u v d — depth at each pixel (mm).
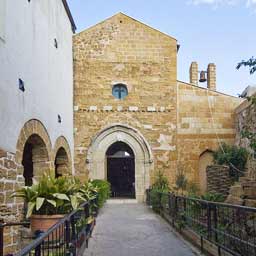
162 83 21344
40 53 13055
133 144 20891
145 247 9305
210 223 8203
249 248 6398
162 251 8828
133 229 12133
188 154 21031
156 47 21562
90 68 21156
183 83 21453
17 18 10477
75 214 7141
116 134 20891
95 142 20719
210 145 21094
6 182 9180
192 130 21172
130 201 20656
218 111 21375
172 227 12477
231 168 16578
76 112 20781
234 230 7133
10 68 9727
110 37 21438
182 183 20016
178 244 9664
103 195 17984
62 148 17266
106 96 21031
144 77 21328
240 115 19750
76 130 20688
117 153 26688
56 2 15922
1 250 6648
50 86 14531
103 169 20578
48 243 4957
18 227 9633
